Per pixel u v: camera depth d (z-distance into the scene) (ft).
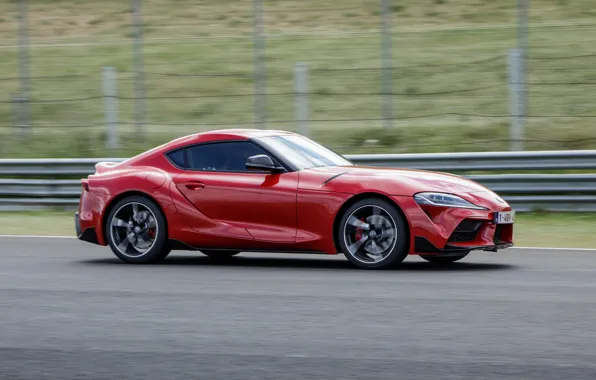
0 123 129.49
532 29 139.54
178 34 144.87
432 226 52.26
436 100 121.90
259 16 106.83
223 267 56.59
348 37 139.64
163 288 48.06
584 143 104.32
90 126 120.98
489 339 35.01
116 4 157.79
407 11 145.79
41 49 153.69
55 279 51.49
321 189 54.13
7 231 79.66
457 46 136.15
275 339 35.27
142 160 59.52
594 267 55.57
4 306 42.93
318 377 29.53
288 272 53.88
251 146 57.16
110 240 58.80
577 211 82.43
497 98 120.37
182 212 57.00
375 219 53.72
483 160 85.10
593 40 133.90
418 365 30.99
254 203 55.47
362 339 35.17
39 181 92.58
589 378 29.17
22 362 31.96
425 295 45.11
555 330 36.63
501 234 55.62
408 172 55.67
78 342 35.06
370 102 123.34
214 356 32.55
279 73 134.10
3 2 165.17
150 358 32.32
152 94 133.39
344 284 48.80
